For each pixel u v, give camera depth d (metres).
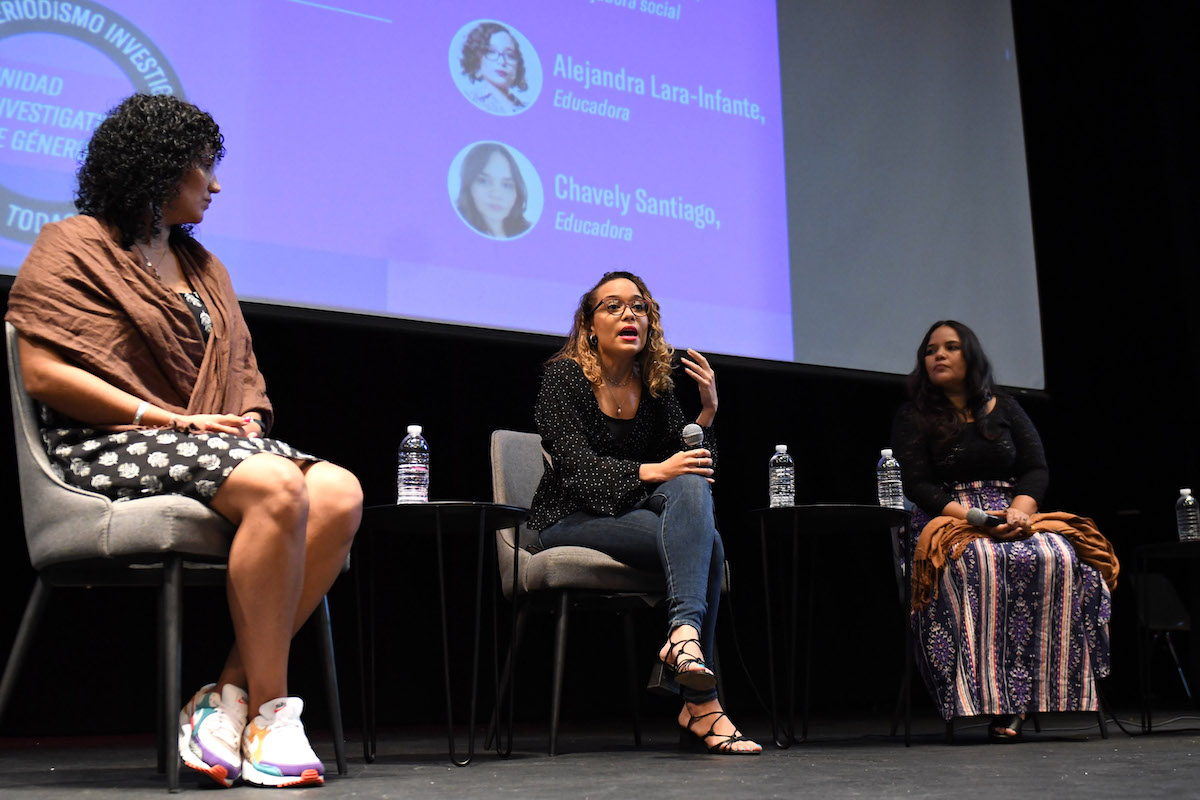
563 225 3.19
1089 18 4.19
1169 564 3.96
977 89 4.01
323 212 2.84
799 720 3.29
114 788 1.42
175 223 1.70
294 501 1.43
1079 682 2.37
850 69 3.78
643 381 2.27
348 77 2.93
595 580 2.04
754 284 3.46
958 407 2.71
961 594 2.41
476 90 3.12
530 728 3.05
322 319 2.79
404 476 2.21
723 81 3.54
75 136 2.56
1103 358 4.11
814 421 3.88
